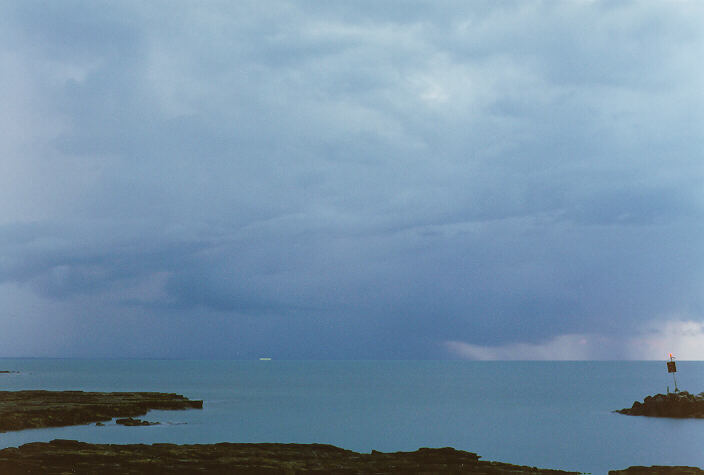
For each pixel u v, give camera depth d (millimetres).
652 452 52406
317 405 99562
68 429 62812
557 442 58250
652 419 76438
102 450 38875
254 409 91500
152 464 35000
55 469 34062
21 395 91188
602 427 69125
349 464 37500
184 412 85000
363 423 74188
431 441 59469
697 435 62062
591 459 49219
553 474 36219
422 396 121438
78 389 141000
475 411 89812
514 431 66625
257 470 34906
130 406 78688
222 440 58531
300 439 60469
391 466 36688
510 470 36406
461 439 60750
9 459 35125
